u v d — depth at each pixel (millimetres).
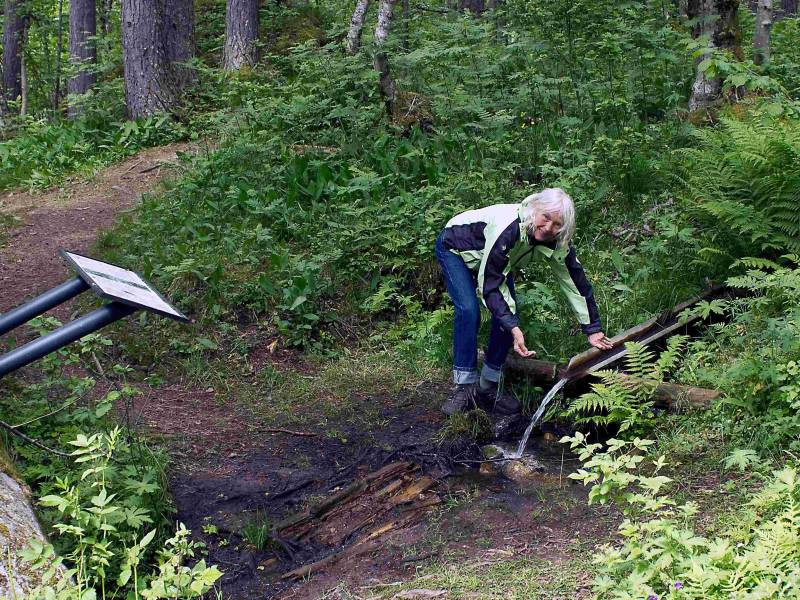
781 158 5789
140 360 6230
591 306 4875
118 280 3158
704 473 4066
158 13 12812
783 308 5172
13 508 3355
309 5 17188
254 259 7391
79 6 17391
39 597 2615
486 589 3363
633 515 3367
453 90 9500
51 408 4898
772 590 2471
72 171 11562
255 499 4594
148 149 12195
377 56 9758
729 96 8641
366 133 9344
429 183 8008
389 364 6238
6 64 21141
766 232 5633
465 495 4375
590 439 4891
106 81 15664
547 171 7441
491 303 4684
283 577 3889
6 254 8445
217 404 5820
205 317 6699
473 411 5113
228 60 14711
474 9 17172
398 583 3576
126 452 4508
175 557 2793
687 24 9062
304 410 5680
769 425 4109
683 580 2719
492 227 4660
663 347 5395
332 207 8062
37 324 5203
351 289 7051
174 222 8406
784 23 12461
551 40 9578
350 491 4570
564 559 3539
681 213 6570
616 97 8852
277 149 9250
